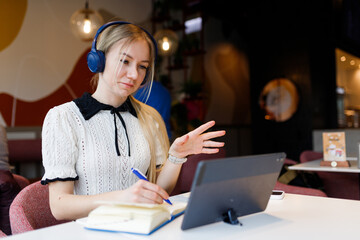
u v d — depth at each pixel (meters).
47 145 1.03
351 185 2.94
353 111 8.20
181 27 5.18
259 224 0.83
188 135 1.09
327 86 6.15
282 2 5.79
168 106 2.67
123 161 1.16
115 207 0.79
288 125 5.68
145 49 1.13
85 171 1.09
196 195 0.71
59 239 0.72
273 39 5.91
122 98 1.21
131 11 5.04
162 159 1.34
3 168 2.23
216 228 0.80
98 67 1.13
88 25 3.76
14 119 3.89
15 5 3.93
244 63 7.41
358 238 0.72
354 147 4.36
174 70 5.40
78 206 0.90
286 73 5.73
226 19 6.65
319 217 0.88
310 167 2.38
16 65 3.92
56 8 4.26
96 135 1.13
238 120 7.09
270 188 0.89
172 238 0.72
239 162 0.75
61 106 1.14
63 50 4.31
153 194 0.84
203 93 5.45
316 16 5.70
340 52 7.02
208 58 6.28
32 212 1.05
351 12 6.62
